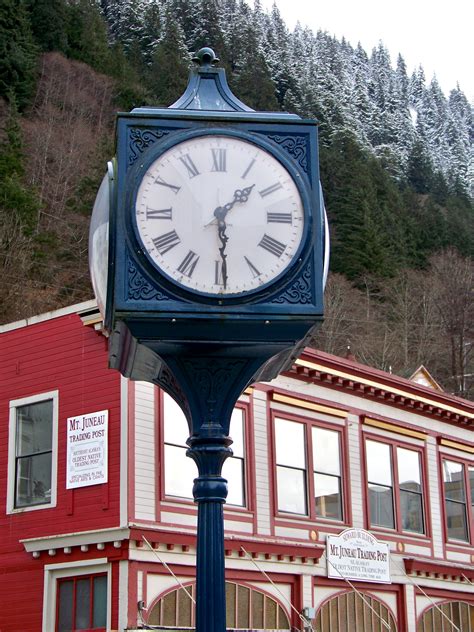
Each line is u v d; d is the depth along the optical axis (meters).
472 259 76.88
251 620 20.97
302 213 7.30
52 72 72.31
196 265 7.10
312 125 7.52
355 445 25.16
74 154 64.38
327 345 56.16
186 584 19.69
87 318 20.62
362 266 65.25
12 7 70.00
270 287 7.12
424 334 62.19
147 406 20.09
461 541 28.27
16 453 21.44
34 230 51.84
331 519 23.80
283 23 160.00
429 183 105.00
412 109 196.75
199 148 7.35
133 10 100.44
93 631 18.97
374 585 24.53
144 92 80.06
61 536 19.66
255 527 21.69
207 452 7.18
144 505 19.39
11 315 45.94
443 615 26.58
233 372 7.37
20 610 20.17
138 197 7.16
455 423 29.28
